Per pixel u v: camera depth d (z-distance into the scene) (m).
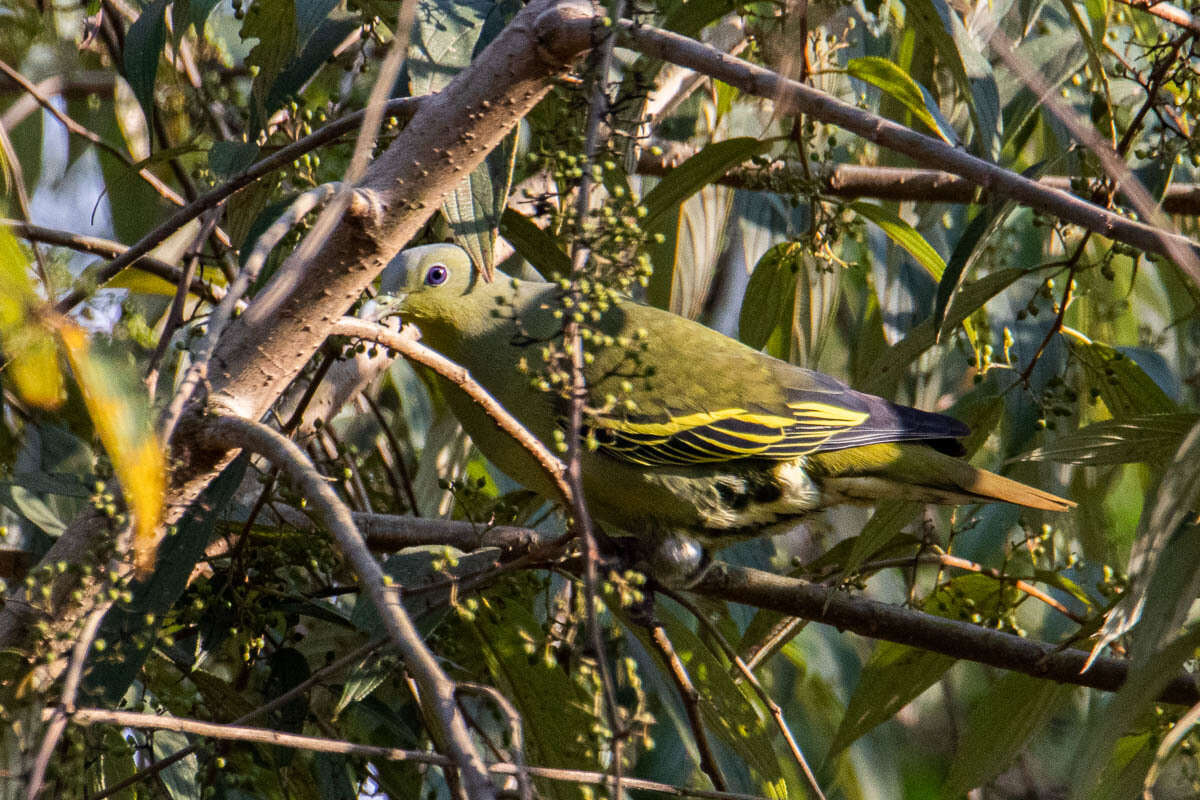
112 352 4.41
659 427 8.60
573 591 8.39
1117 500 11.80
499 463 8.69
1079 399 10.27
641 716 4.66
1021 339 10.48
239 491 8.07
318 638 8.79
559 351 5.53
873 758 13.46
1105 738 6.18
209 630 7.16
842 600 8.45
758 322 9.86
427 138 6.11
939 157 5.91
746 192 11.80
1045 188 5.84
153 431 4.64
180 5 8.45
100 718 4.59
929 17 7.58
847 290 12.49
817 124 9.58
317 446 9.38
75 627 5.77
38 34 9.29
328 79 10.07
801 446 8.80
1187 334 11.91
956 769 9.14
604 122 6.02
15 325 4.11
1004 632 8.51
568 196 6.31
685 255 11.00
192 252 6.64
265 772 7.68
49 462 7.74
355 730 8.48
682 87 10.45
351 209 5.93
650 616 7.93
